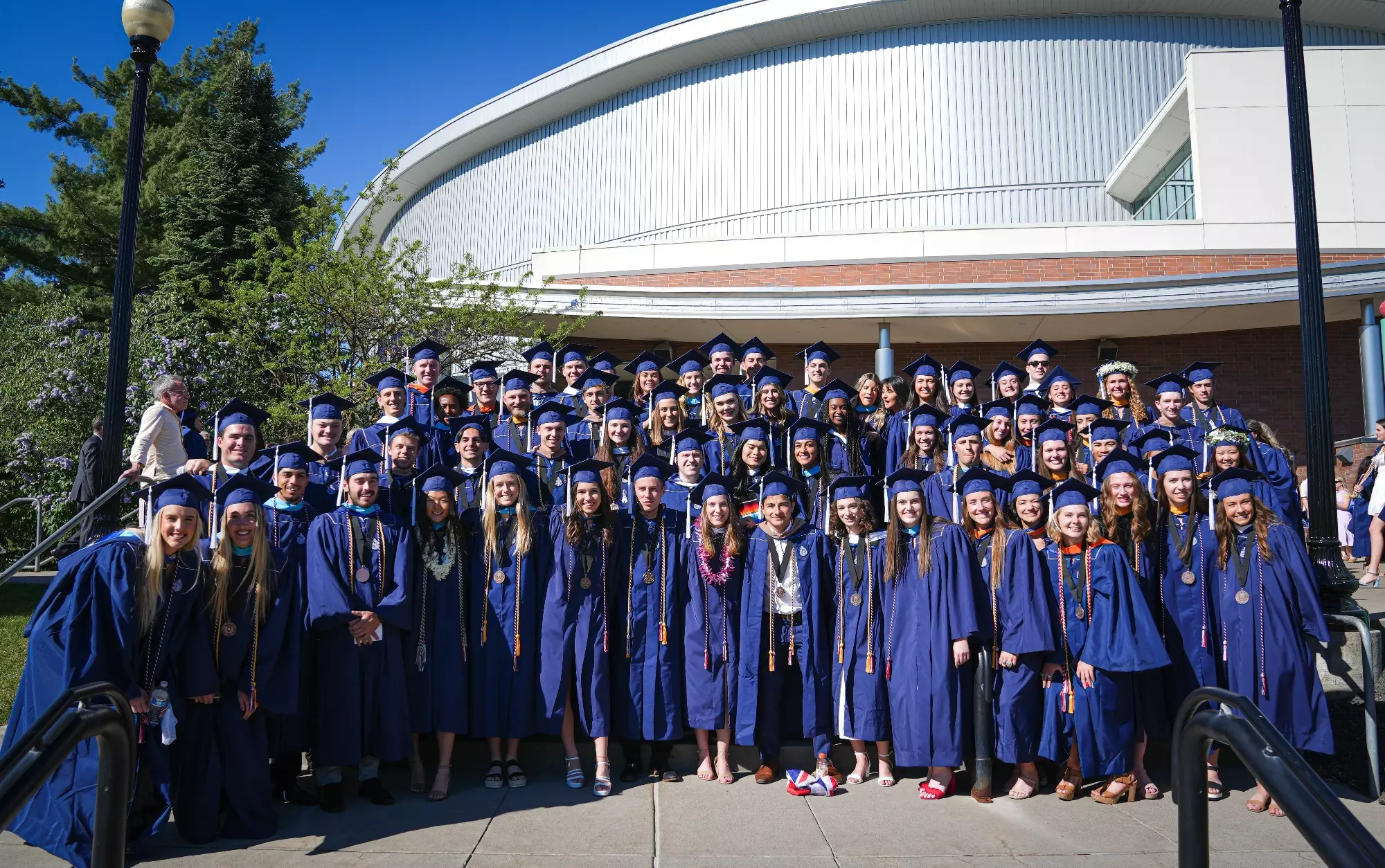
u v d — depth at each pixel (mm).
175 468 7051
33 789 2426
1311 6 20125
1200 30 20578
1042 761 5844
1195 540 5707
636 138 23328
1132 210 19750
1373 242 15117
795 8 20625
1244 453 6352
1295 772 2229
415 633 5531
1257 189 15375
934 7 20328
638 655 5668
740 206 21734
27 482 13094
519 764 5766
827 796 5387
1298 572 5441
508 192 25859
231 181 17828
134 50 6703
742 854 4453
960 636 5371
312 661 5305
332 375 11805
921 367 8578
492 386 8164
